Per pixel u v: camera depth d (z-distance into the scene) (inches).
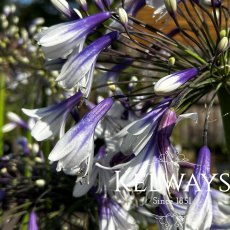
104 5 13.9
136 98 16.3
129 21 15.1
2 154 25.5
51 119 14.2
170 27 18.7
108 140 16.1
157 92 11.9
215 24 13.8
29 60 24.5
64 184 19.0
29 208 19.3
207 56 14.3
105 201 16.2
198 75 13.9
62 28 12.7
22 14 127.6
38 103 25.0
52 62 14.8
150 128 12.3
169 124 12.0
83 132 12.9
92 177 15.4
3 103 26.5
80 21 12.9
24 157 20.7
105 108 13.3
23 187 19.1
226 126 15.5
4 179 19.5
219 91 15.3
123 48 16.8
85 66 12.6
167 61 14.5
